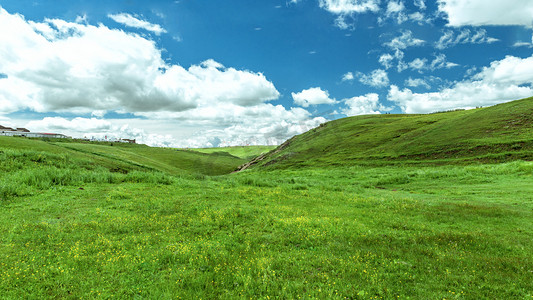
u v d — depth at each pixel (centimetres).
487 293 756
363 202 2123
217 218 1506
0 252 962
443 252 1043
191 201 1995
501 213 1653
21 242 1060
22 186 2052
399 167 5569
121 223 1380
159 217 1541
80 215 1519
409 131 8800
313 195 2461
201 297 727
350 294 739
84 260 922
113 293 743
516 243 1157
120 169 4319
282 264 921
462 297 732
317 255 1002
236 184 3061
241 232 1281
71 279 802
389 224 1460
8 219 1375
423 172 3994
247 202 2039
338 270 882
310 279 827
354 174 4894
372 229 1359
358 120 12738
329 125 10338
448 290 769
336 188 3025
